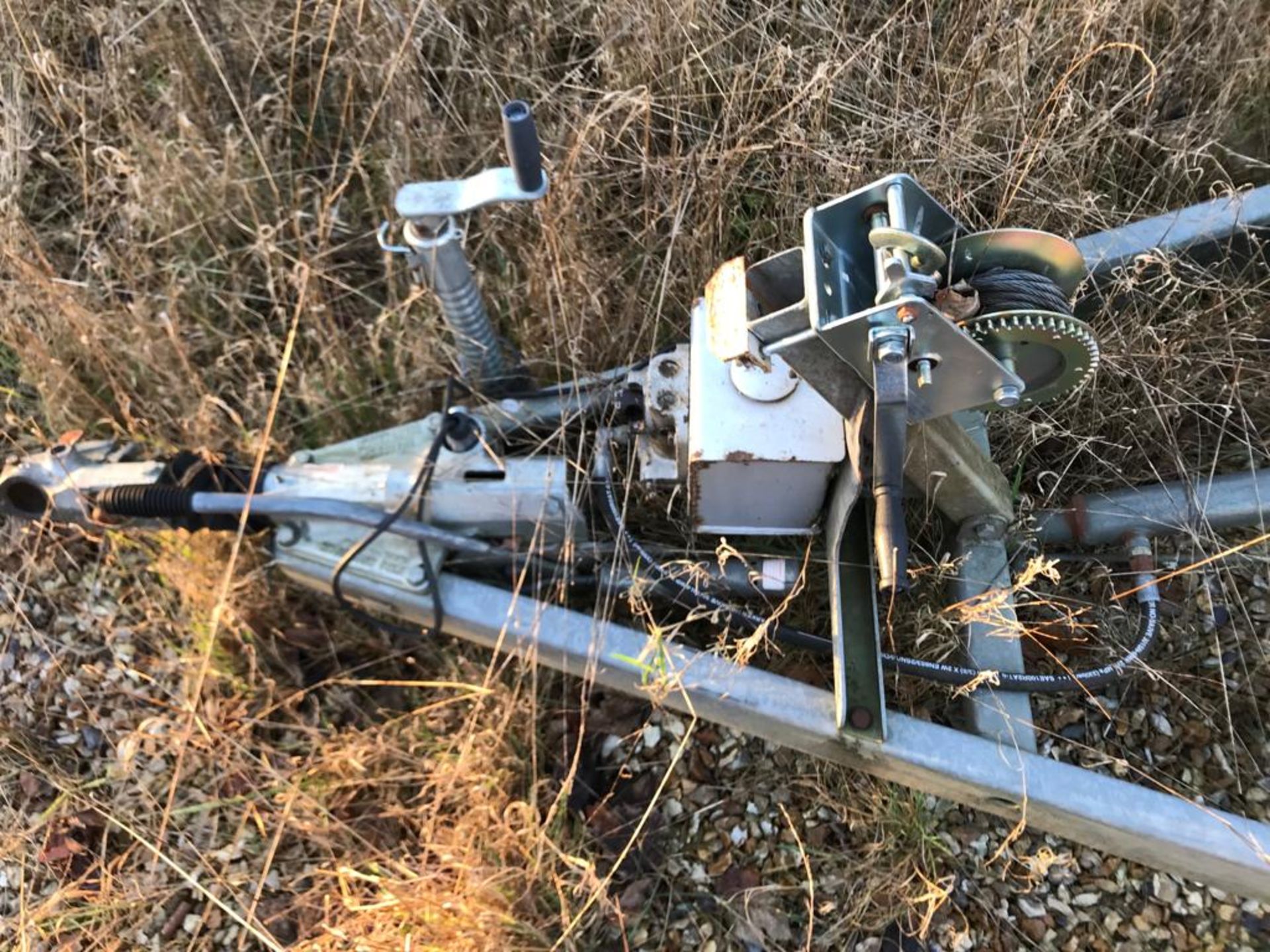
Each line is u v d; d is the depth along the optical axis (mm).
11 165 2732
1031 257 1612
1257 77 2605
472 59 2773
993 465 1946
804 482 1880
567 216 2395
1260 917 1932
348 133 2930
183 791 2195
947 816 2066
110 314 2525
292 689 2295
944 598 2070
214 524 2037
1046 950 1944
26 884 2115
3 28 2838
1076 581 2199
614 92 2502
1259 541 2027
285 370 2176
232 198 2727
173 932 2066
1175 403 2246
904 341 1391
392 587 2039
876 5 2711
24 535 2457
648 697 2027
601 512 2201
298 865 2117
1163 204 2500
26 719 2295
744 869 2057
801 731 1868
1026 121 2430
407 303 2279
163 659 2336
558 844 2045
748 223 2543
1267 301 2355
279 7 2887
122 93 2824
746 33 2654
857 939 1980
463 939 1876
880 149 2445
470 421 2082
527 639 2006
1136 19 2604
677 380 2018
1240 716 2119
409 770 2178
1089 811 1729
